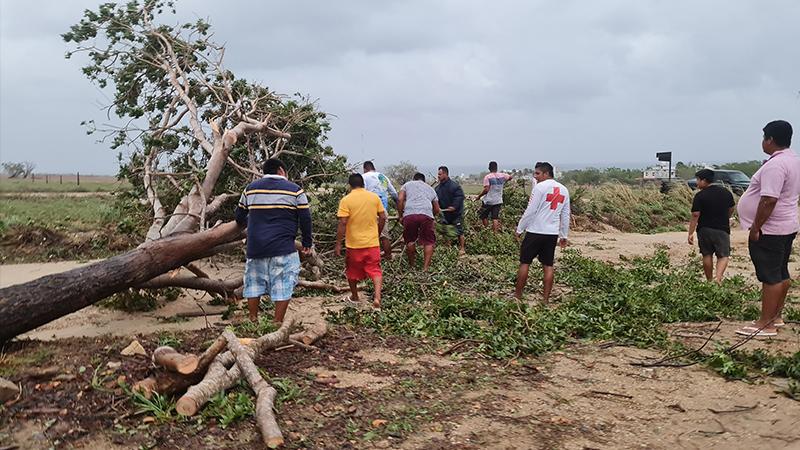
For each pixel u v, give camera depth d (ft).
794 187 20.88
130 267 19.63
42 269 31.81
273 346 17.94
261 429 13.05
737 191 83.51
